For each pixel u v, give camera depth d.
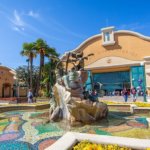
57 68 11.35
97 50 35.75
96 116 8.98
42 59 36.59
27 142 6.04
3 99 30.70
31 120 10.02
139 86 30.12
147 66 30.58
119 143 3.79
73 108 8.46
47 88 35.06
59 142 3.93
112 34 34.47
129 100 23.94
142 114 11.52
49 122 9.09
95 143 3.97
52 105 10.18
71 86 9.38
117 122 8.84
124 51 33.22
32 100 21.28
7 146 5.66
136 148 3.63
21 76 52.09
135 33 32.34
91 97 10.14
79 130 7.45
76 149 3.75
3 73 42.62
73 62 11.11
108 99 26.12
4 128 8.20
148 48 31.28
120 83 34.09
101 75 36.09
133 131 7.11
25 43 37.03
